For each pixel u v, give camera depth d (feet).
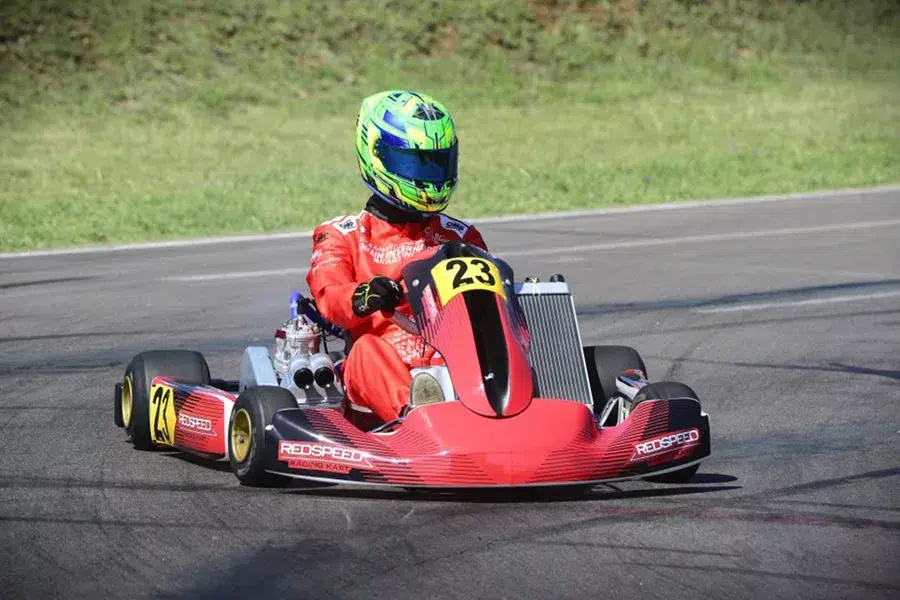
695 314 66.85
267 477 35.47
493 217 106.52
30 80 165.17
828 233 96.02
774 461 39.96
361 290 37.19
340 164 141.49
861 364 55.42
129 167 135.74
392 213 40.91
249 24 187.11
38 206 111.45
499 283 37.17
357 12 194.80
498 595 27.09
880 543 30.91
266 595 27.27
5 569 29.17
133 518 33.35
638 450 34.30
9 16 174.70
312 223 104.17
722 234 95.96
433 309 36.70
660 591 27.35
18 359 57.47
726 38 217.56
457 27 197.36
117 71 170.91
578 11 211.00
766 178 130.11
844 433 43.75
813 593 27.27
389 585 27.78
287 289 74.64
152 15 183.52
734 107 184.65
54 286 76.48
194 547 30.73
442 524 32.32
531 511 33.55
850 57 221.05
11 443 42.78
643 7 217.36
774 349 58.65
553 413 34.32
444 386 35.58
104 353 58.70
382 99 40.70
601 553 29.96
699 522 32.65
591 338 61.36
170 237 97.45
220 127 159.22
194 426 38.81
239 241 94.73
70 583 28.14
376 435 33.99
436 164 39.70
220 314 67.72
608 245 90.58
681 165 138.10
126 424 43.34
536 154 149.18
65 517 33.55
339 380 39.91
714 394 50.29
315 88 177.17
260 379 39.27
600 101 184.96
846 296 71.56
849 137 159.22
